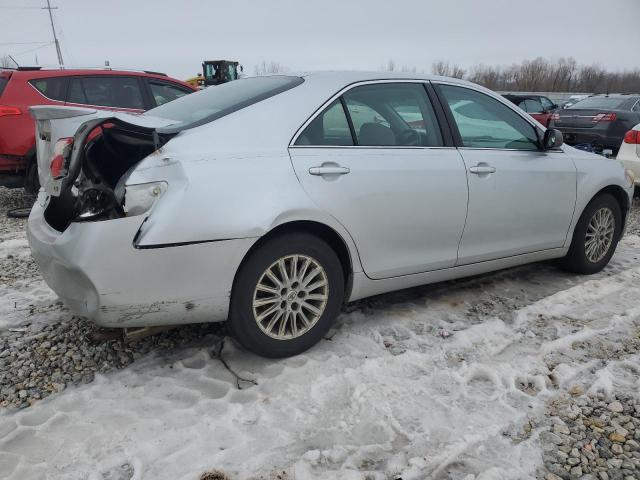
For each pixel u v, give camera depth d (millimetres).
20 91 6164
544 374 2855
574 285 4129
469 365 2900
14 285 3922
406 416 2467
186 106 3178
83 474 2092
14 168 6184
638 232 5785
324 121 2920
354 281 3041
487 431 2385
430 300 3756
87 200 2523
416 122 3277
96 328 3227
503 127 3695
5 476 2074
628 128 9328
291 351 2895
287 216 2648
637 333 3332
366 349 3043
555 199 3840
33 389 2643
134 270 2375
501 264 3754
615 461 2256
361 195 2900
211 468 2125
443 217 3254
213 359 2934
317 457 2197
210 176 2488
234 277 2615
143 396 2594
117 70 6863
